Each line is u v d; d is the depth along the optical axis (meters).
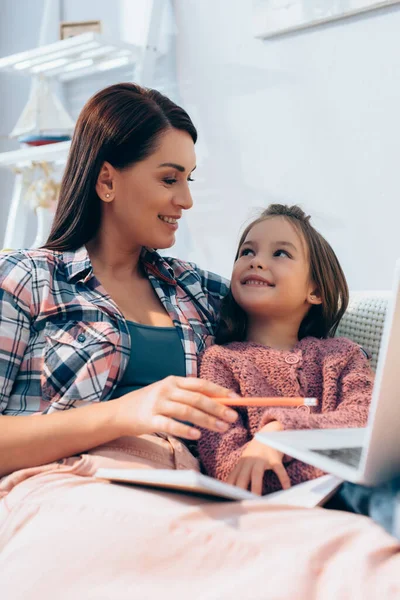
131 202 1.11
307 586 0.61
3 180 2.66
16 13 2.60
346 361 1.12
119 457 0.90
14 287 1.01
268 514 0.71
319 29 1.75
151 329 1.10
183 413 0.82
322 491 0.80
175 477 0.71
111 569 0.68
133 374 1.06
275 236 1.19
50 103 2.26
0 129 2.69
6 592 0.71
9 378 0.98
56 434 0.88
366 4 1.62
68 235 1.13
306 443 0.79
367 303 1.27
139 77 2.04
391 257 1.66
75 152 1.14
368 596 0.59
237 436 1.00
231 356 1.11
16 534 0.78
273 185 1.88
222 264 2.01
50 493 0.81
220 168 2.01
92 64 2.21
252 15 1.87
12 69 2.24
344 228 1.74
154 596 0.66
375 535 0.65
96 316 1.04
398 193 1.63
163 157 1.10
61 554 0.71
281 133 1.85
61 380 0.99
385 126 1.64
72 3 2.39
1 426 0.90
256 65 1.89
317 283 1.22
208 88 2.01
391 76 1.62
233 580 0.64
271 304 1.17
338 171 1.74
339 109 1.73
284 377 1.11
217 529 0.68
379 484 0.71
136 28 2.20
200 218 2.06
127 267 1.18
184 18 2.05
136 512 0.72
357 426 0.98
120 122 1.09
